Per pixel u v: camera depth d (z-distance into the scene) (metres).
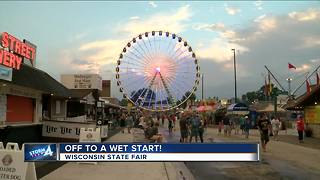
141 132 36.41
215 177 12.00
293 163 15.12
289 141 26.02
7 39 17.28
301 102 30.81
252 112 43.22
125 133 35.06
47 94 22.31
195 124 23.50
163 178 11.31
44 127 21.06
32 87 18.06
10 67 15.30
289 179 11.66
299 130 25.23
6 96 17.09
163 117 56.06
